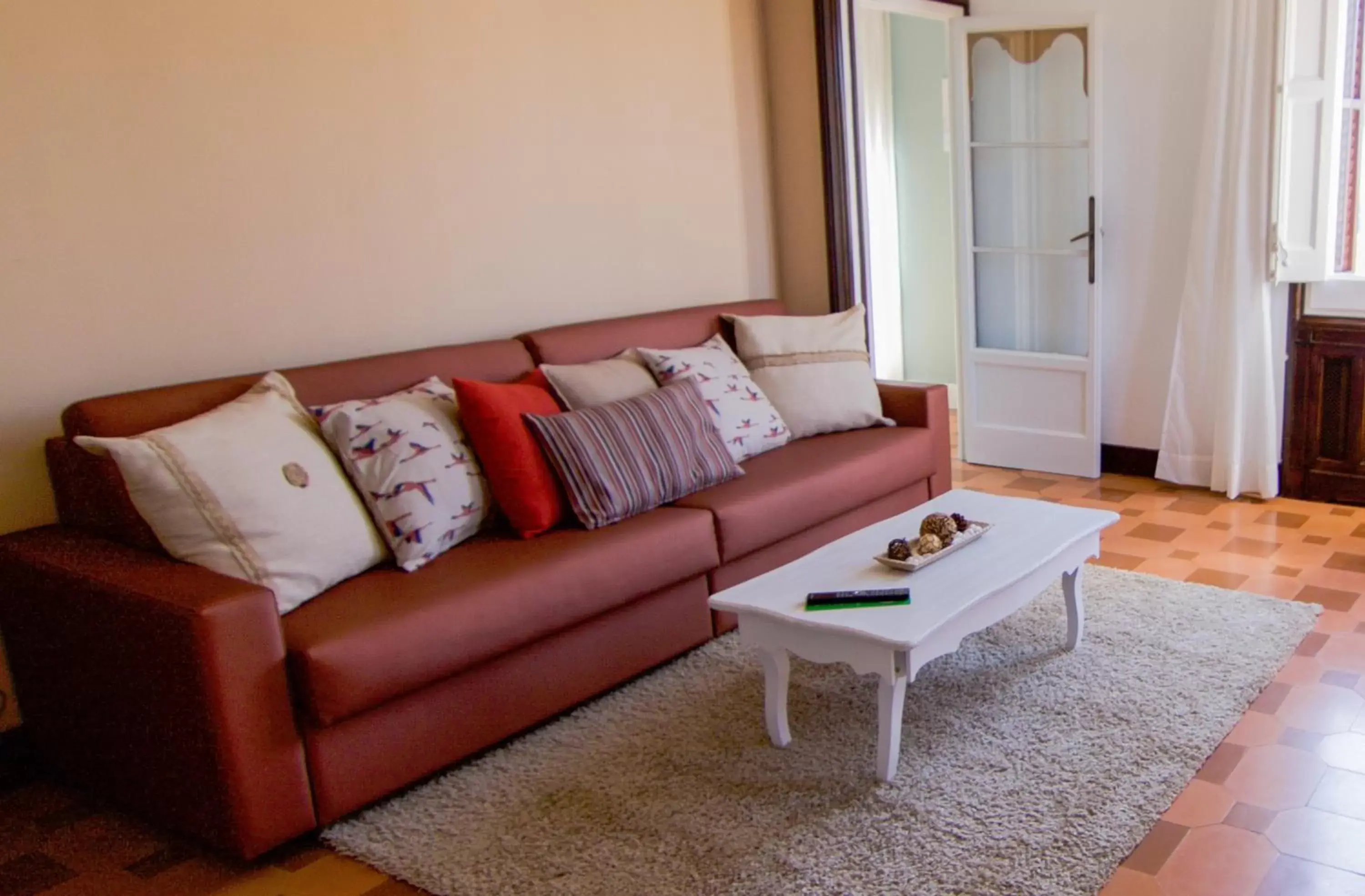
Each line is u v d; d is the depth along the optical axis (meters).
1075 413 4.54
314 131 3.08
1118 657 2.88
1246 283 3.93
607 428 3.00
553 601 2.61
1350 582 3.29
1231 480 4.07
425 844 2.29
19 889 2.26
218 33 2.87
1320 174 3.73
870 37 5.55
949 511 3.00
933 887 2.03
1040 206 4.53
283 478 2.47
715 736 2.64
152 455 2.32
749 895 2.05
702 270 4.27
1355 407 3.88
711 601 2.49
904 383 3.97
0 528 2.62
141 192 2.77
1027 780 2.35
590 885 2.11
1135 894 1.99
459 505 2.77
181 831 2.33
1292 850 2.08
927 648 2.30
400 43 3.25
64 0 2.61
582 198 3.80
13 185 2.57
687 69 4.10
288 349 3.09
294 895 2.18
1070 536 2.74
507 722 2.62
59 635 2.40
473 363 3.22
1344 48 3.76
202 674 2.11
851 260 4.40
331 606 2.41
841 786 2.38
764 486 3.23
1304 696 2.65
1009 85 4.48
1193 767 2.36
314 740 2.27
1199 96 4.05
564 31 3.67
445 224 3.42
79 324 2.70
